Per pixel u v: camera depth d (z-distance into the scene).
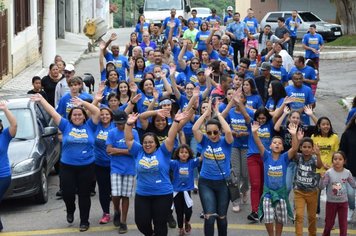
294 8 61.78
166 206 11.74
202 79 18.20
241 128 14.79
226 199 12.31
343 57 38.59
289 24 35.25
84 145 13.55
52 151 16.84
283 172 12.68
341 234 12.89
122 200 13.45
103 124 13.86
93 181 14.95
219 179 12.27
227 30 32.97
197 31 30.31
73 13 54.34
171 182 12.95
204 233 12.38
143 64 19.92
